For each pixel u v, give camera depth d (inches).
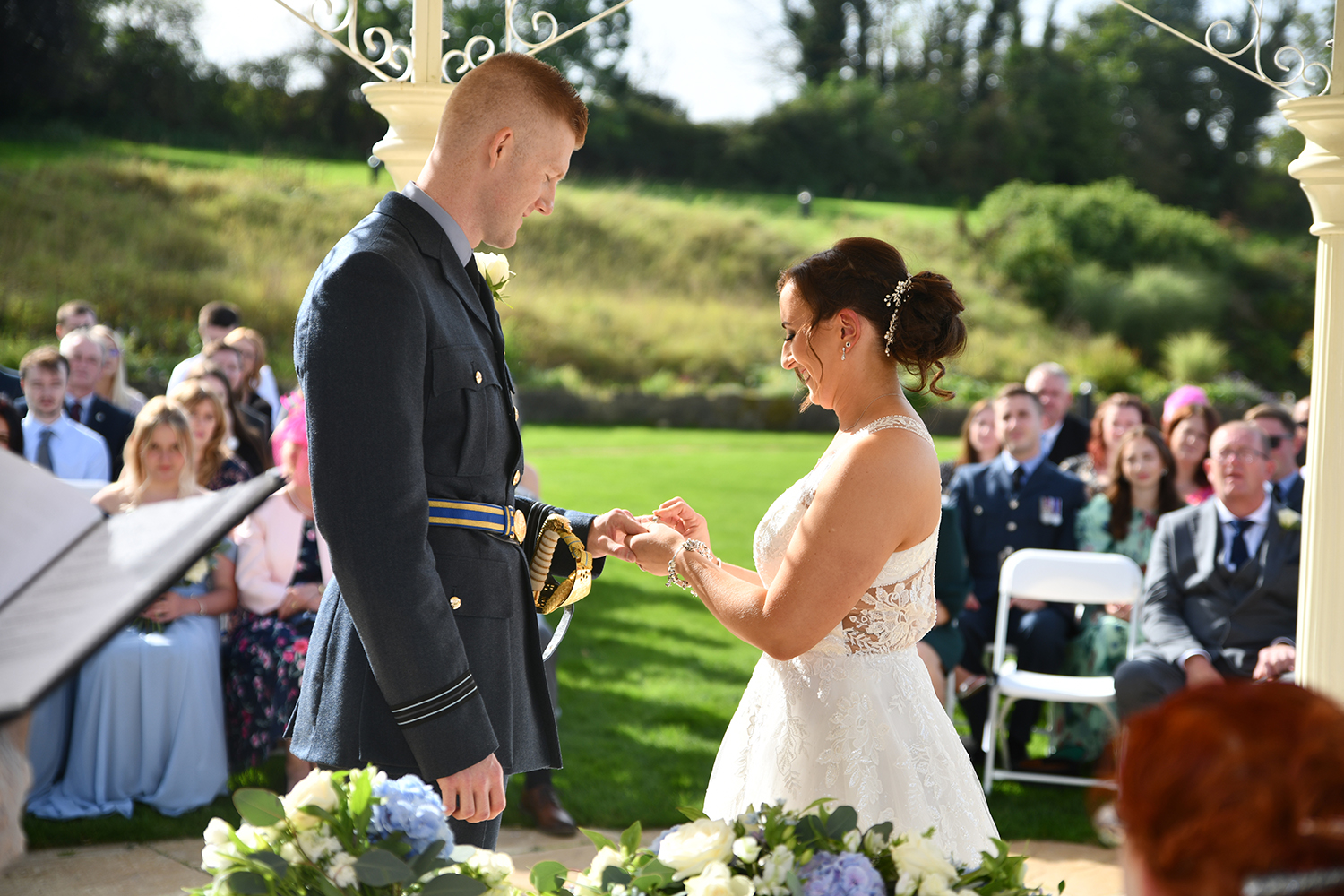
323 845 53.5
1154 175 1462.8
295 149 1238.9
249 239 929.5
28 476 45.1
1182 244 1156.5
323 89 1288.1
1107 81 1498.5
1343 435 113.1
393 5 1301.7
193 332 779.4
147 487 161.2
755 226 1175.0
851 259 83.5
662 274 1067.9
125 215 909.2
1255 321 1131.9
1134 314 1064.8
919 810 80.5
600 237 1083.9
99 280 807.1
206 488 180.9
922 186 1498.5
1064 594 173.9
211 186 994.7
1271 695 30.9
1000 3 1587.1
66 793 149.6
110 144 1107.9
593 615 285.1
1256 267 1168.2
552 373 846.5
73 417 230.2
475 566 76.3
